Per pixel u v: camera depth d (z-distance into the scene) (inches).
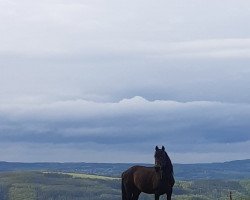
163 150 1429.6
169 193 1446.9
